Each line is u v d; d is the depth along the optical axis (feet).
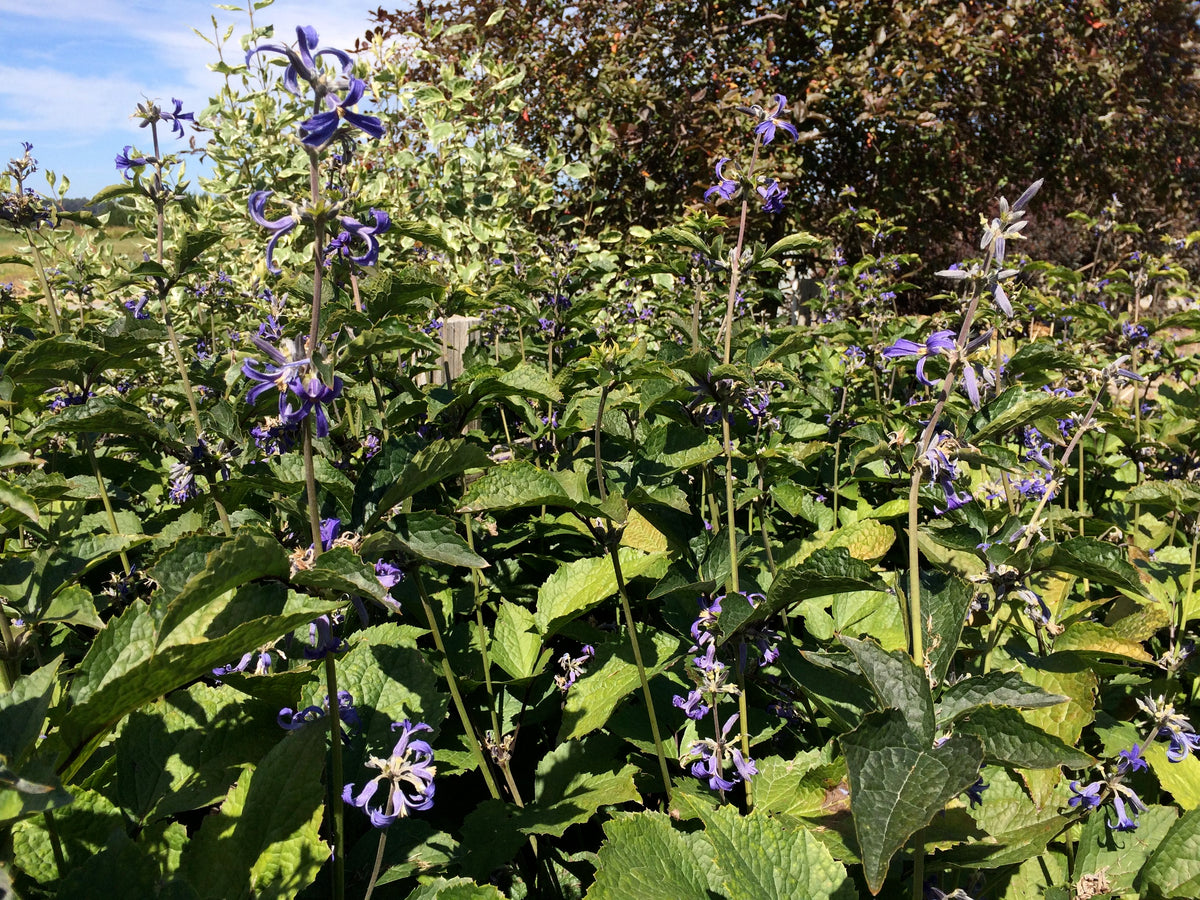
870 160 40.01
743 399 9.74
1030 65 40.16
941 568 8.84
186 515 9.92
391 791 5.77
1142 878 7.76
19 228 12.36
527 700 10.24
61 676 8.29
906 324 21.66
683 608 10.55
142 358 11.12
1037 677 8.68
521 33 38.34
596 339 16.61
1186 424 14.26
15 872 5.82
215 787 6.75
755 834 6.66
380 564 7.09
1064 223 52.60
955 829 6.80
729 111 33.96
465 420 11.44
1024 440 13.57
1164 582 11.88
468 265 20.85
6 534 9.41
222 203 21.84
